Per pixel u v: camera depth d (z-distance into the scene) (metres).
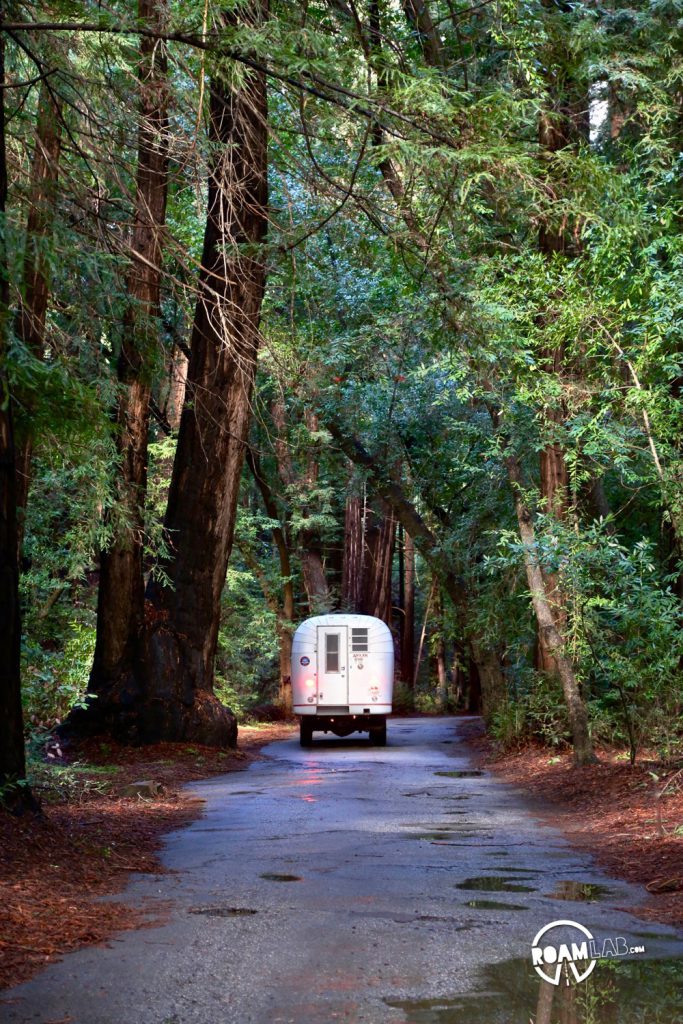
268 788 16.44
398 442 28.78
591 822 12.04
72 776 15.23
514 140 10.71
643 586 13.64
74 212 11.78
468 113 10.03
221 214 12.79
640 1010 5.02
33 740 14.88
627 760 16.77
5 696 9.91
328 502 39.88
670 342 13.97
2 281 9.91
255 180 14.49
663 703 14.29
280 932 6.64
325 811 13.46
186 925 6.84
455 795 15.35
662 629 13.31
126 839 10.90
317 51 9.36
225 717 22.11
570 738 19.86
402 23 15.66
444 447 28.81
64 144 11.92
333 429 29.00
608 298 14.08
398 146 9.68
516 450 19.97
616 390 14.38
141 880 8.57
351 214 11.68
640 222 11.90
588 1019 4.88
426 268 11.42
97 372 12.09
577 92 17.50
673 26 16.66
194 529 22.00
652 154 15.81
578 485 15.56
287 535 43.66
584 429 14.02
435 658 57.31
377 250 12.41
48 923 6.80
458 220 10.97
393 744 27.03
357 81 10.08
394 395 27.77
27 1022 4.92
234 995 5.32
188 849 10.45
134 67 11.22
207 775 18.72
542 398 15.27
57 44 10.73
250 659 42.06
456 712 49.53
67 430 9.48
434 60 15.45
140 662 21.50
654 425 13.93
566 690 17.28
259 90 11.12
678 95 17.36
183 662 21.80
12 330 8.19
